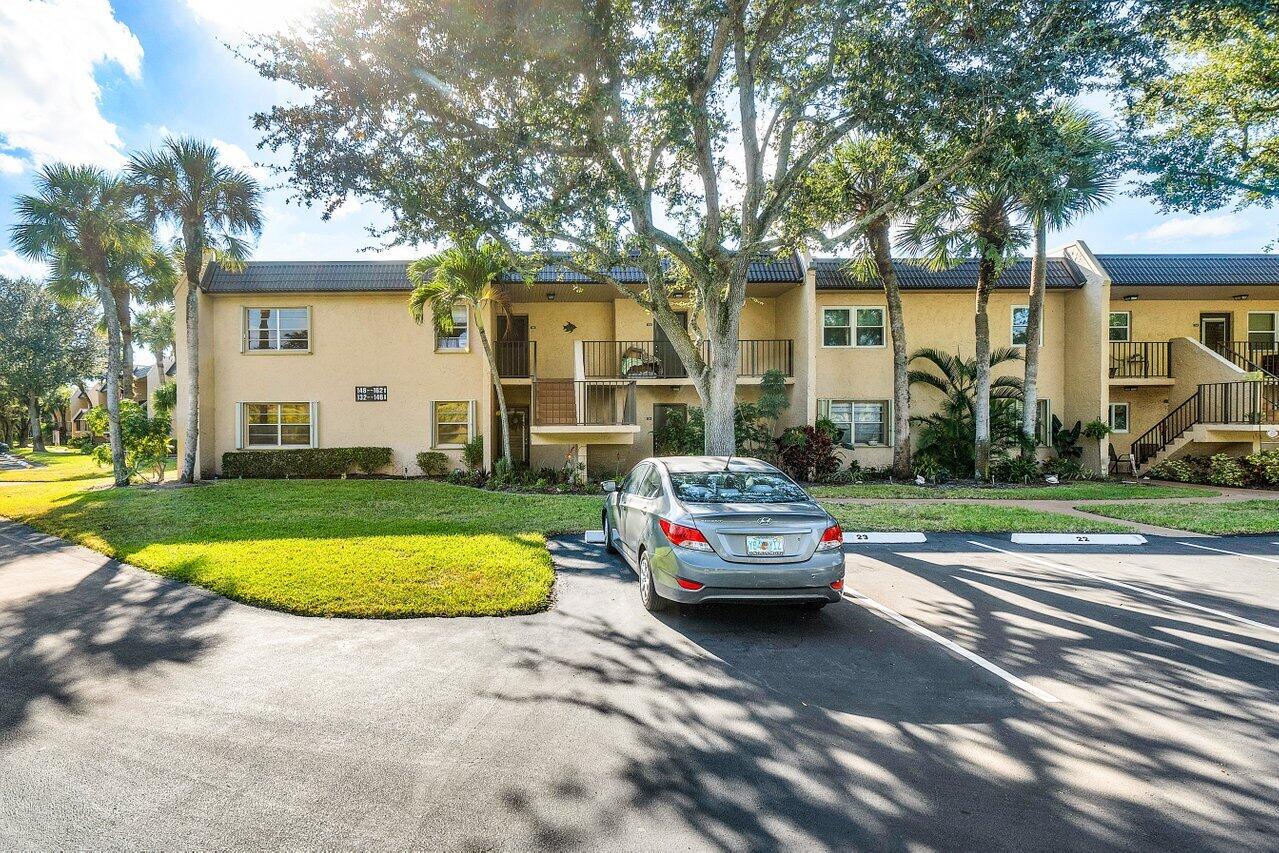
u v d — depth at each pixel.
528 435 19.75
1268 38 10.70
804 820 2.76
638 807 2.85
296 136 9.12
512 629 5.34
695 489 6.02
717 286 10.66
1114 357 19.69
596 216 10.11
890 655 4.83
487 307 18.55
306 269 18.52
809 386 17.11
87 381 49.91
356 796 2.92
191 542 8.54
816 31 9.39
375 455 18.14
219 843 2.58
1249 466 16.36
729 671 4.49
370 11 8.09
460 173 9.70
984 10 8.17
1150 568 7.65
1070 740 3.51
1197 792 3.00
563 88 8.97
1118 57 7.98
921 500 13.45
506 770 3.16
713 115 10.15
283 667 4.49
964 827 2.71
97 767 3.16
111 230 15.87
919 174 9.77
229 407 18.25
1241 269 18.62
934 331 19.16
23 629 5.26
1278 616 5.77
